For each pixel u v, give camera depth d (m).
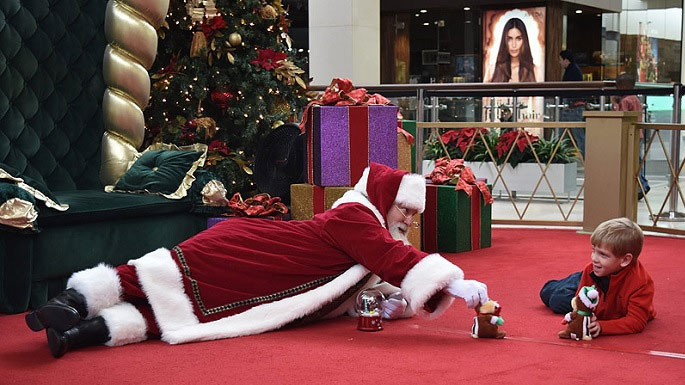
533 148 9.62
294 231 4.44
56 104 6.08
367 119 6.03
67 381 3.47
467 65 18.25
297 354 3.83
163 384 3.40
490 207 7.06
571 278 4.77
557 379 3.43
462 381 3.40
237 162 7.03
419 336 4.17
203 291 4.16
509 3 17.64
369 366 3.62
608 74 18.44
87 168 6.25
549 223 8.38
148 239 5.55
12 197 4.74
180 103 7.01
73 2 6.23
